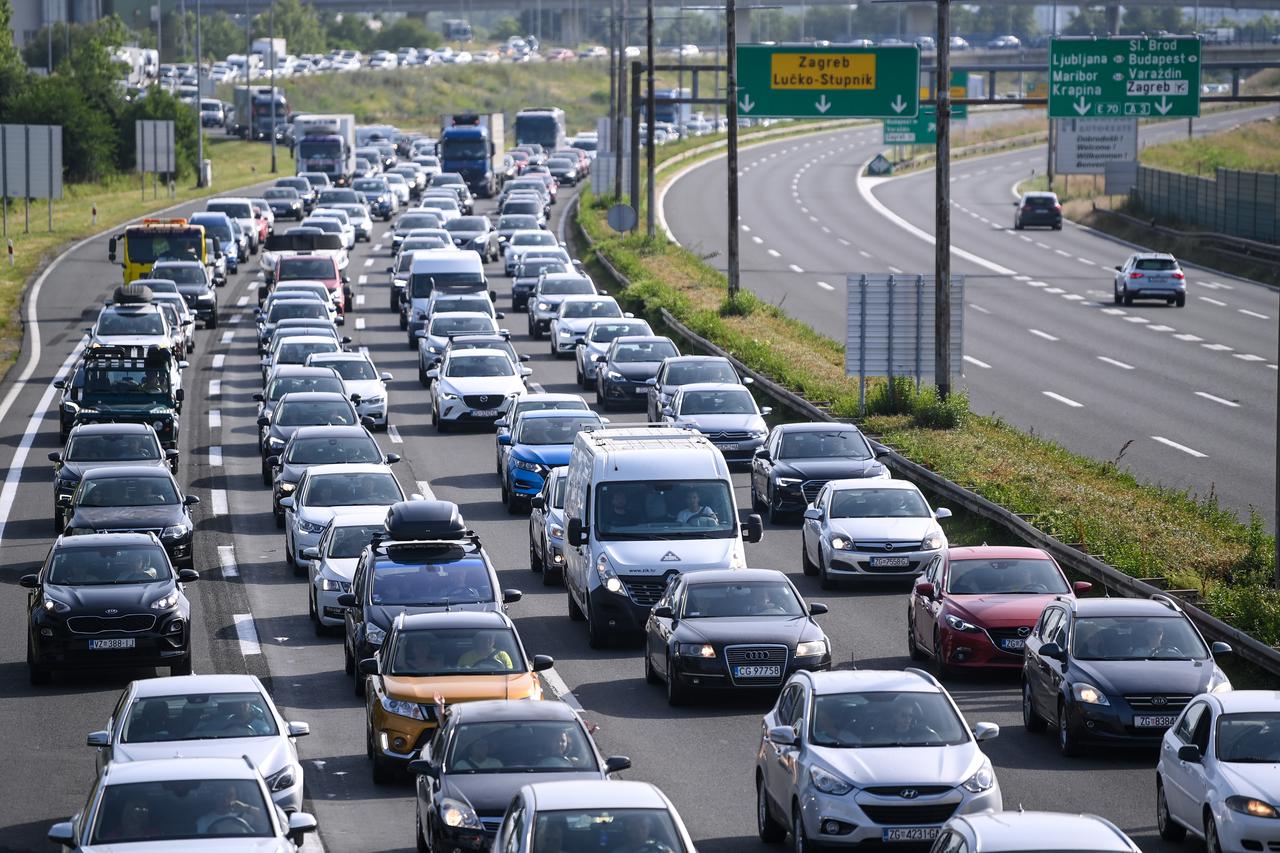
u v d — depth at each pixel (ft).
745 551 395.34
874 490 369.30
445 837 184.85
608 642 314.14
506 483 441.27
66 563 299.79
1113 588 325.42
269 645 317.42
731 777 232.73
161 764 178.29
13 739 259.60
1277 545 313.12
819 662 270.05
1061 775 229.45
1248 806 181.98
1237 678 275.80
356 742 254.27
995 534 388.98
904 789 188.03
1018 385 604.49
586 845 155.63
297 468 424.05
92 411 489.26
